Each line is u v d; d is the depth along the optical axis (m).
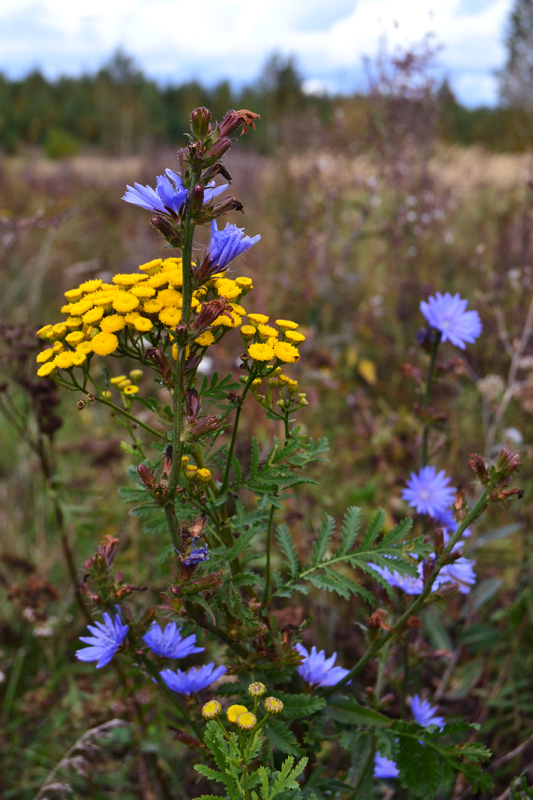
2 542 3.36
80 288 1.41
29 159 12.53
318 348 4.70
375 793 2.10
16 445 4.11
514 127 6.42
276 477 1.38
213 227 1.28
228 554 1.32
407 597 1.74
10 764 2.51
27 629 3.08
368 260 6.00
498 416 3.23
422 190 5.69
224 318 1.28
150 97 35.69
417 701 1.97
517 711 2.43
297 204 6.54
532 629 2.86
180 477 1.32
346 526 1.51
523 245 4.85
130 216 8.72
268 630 1.41
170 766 2.50
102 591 1.38
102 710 2.43
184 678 1.46
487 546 3.24
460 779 2.21
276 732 1.33
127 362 2.89
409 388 4.59
